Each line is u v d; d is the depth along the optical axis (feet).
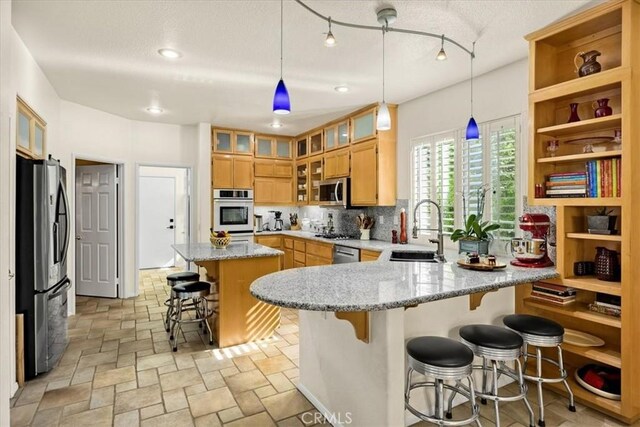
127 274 16.29
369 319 5.93
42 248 8.70
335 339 6.86
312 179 18.81
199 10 7.34
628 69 6.78
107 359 9.70
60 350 9.70
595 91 7.73
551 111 8.75
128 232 16.29
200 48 9.07
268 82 11.46
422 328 6.88
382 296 5.44
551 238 8.98
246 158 18.79
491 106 10.64
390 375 5.60
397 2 7.02
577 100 8.44
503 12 7.43
